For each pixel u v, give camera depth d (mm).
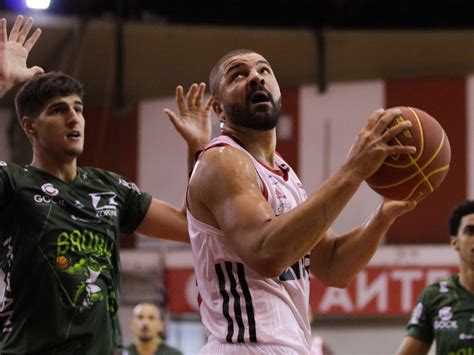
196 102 7727
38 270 6426
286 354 5641
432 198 17328
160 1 19078
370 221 6359
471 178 17359
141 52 17641
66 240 6531
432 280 16406
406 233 17266
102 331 6520
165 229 7305
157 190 17875
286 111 18094
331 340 16688
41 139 6730
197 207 5832
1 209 6578
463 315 9305
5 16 16297
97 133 17703
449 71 18359
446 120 17750
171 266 16875
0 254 6652
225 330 5730
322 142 17922
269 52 18047
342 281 6469
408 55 18219
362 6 18969
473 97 17672
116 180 7129
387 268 16500
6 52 6477
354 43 18031
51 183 6691
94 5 18344
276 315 5715
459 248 9469
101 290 6559
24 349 6371
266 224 5285
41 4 11477
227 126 6133
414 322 9664
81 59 17188
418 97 17922
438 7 19047
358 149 5262
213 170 5633
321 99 18062
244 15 19234
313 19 19047
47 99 6688
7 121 17500
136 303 16891
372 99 18016
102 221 6758
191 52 17844
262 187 5789
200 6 19203
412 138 5598
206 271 5871
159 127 17984
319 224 5148
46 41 16844
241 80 6004
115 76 17391
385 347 16547
